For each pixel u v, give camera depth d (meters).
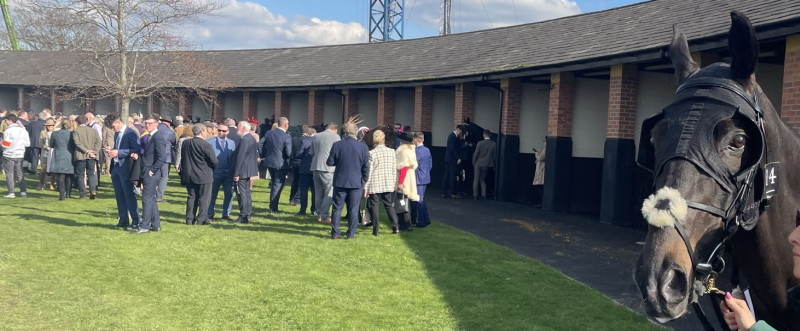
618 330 5.99
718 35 9.12
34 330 5.55
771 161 2.59
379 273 8.09
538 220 12.98
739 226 2.46
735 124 2.35
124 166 10.36
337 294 7.06
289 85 24.70
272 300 6.74
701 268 2.29
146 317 6.04
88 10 21.39
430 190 19.25
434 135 20.06
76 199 14.11
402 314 6.40
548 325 6.12
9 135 13.95
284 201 14.93
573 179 14.66
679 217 2.21
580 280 7.91
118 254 8.60
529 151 16.36
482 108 18.36
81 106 31.00
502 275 8.06
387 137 15.14
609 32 14.16
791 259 2.79
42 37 23.30
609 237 10.97
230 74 28.00
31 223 10.80
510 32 19.78
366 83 20.81
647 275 2.18
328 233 10.80
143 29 22.27
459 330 5.95
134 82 22.97
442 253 9.35
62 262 8.05
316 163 11.81
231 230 10.78
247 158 11.48
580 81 14.62
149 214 10.23
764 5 9.74
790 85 8.33
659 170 2.41
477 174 16.73
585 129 14.61
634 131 12.59
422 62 21.08
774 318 2.93
